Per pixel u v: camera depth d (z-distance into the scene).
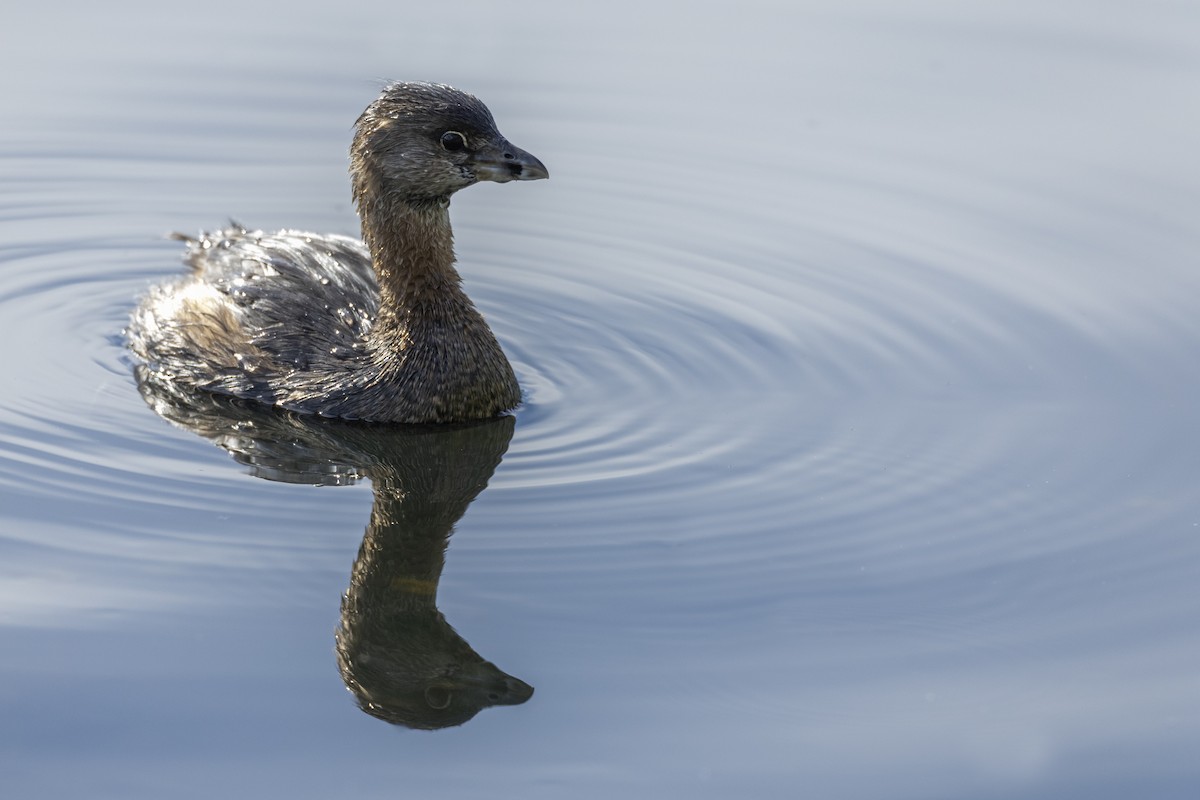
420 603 10.98
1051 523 12.23
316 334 14.27
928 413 14.16
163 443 13.18
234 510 12.06
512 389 14.20
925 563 11.63
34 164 19.28
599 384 14.84
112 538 11.53
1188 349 15.30
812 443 13.52
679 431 13.76
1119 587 11.38
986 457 13.27
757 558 11.60
